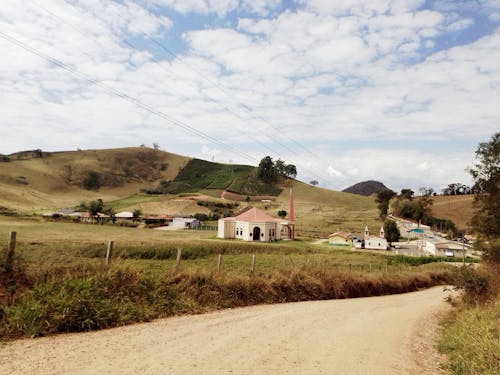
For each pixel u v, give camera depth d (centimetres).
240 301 1712
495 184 2739
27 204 14225
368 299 2542
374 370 828
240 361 795
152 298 1348
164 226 10488
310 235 10956
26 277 1143
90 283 1166
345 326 1353
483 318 1331
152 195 19512
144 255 3928
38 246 3356
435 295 3306
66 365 702
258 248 5488
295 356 874
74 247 3531
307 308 1738
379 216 15062
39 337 913
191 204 15275
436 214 17238
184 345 899
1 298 1016
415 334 1403
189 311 1402
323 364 830
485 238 2791
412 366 923
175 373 687
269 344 970
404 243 11231
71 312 1017
